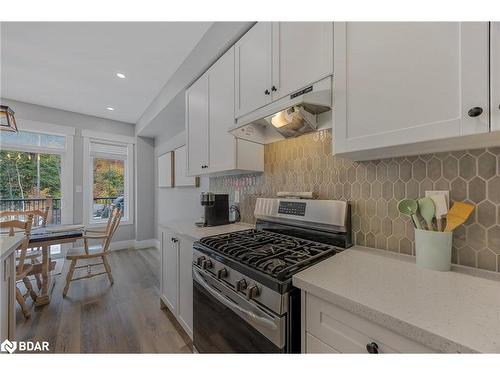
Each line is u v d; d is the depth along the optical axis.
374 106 0.86
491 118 0.61
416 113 0.75
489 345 0.46
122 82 2.83
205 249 1.29
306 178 1.50
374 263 0.95
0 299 1.20
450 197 0.92
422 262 0.90
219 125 1.79
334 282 0.76
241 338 0.99
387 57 0.82
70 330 1.88
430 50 0.72
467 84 0.65
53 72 2.61
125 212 4.69
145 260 3.77
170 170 3.90
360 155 1.04
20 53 2.25
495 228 0.83
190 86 2.27
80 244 4.09
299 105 1.07
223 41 1.69
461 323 0.53
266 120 1.39
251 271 0.94
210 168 1.90
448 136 0.69
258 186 1.92
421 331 0.52
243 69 1.53
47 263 2.39
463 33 0.66
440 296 0.66
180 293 1.82
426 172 0.99
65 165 3.92
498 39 0.60
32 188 3.69
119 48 2.16
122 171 4.67
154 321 2.02
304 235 1.40
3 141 3.45
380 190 1.13
